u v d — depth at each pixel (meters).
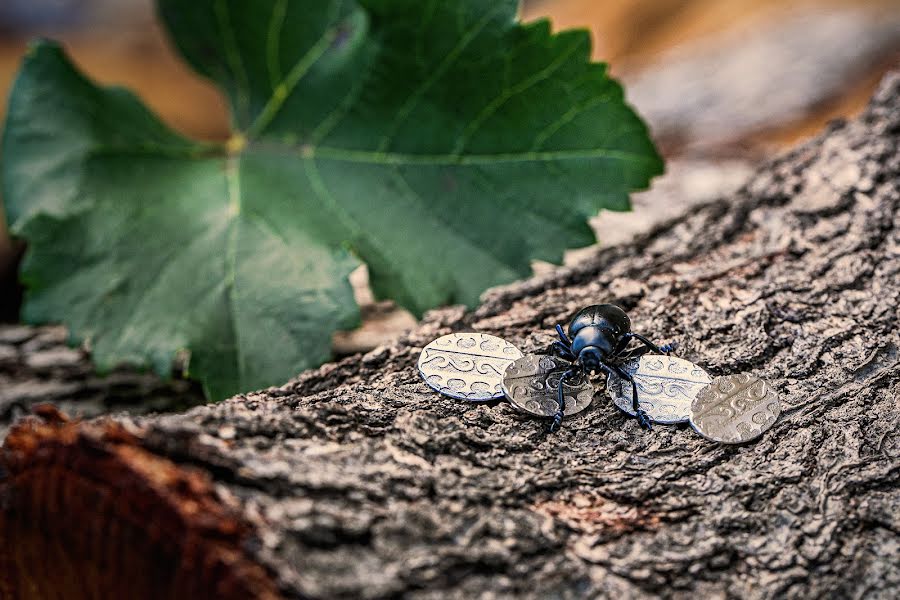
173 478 0.28
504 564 0.28
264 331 0.33
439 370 0.32
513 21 0.33
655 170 0.34
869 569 0.29
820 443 0.31
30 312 0.34
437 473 0.29
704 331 0.33
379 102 0.35
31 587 0.31
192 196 0.35
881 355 0.32
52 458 0.29
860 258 0.34
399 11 0.34
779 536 0.29
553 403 0.31
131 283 0.34
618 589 0.28
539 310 0.34
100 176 0.35
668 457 0.30
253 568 0.27
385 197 0.35
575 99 0.33
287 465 0.28
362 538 0.28
